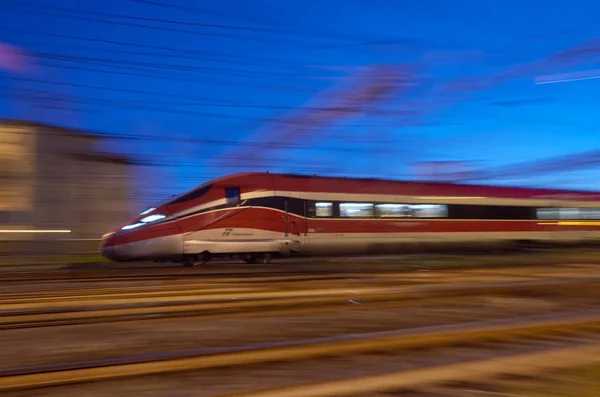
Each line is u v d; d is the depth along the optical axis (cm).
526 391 529
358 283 1371
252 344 736
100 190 2023
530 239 2381
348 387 543
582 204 2558
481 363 627
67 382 570
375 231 1986
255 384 557
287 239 1811
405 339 762
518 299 1140
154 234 1636
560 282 1420
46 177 2014
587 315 965
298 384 555
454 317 939
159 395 525
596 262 2052
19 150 1980
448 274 1605
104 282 1330
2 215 2011
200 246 1675
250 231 1750
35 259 1983
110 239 1645
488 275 1590
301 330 827
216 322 879
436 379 568
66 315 919
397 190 2064
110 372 605
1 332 796
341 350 702
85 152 1992
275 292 1193
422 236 2092
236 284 1312
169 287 1248
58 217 2114
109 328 829
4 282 1320
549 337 782
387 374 587
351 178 1991
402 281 1421
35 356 670
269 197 1794
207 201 1706
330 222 1898
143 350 702
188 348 713
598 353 680
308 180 1898
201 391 536
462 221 2200
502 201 2314
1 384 562
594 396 515
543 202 2438
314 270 1670
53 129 1966
